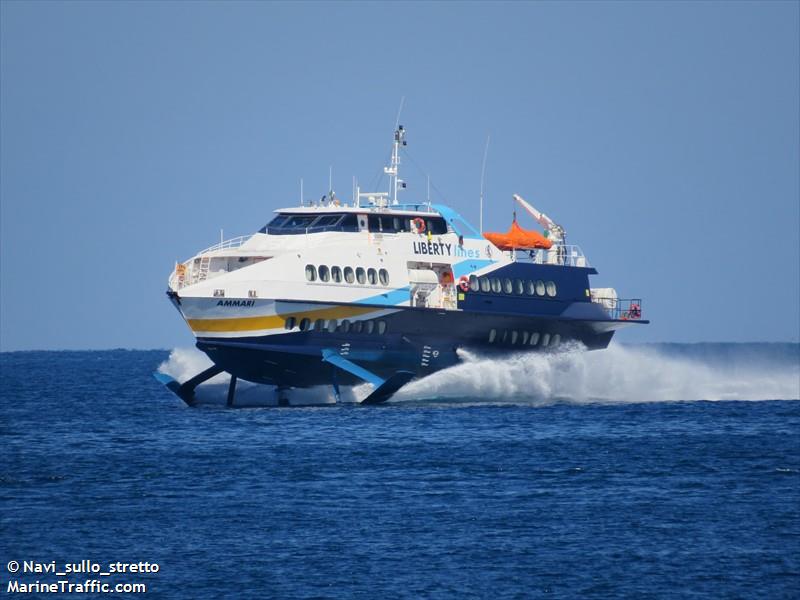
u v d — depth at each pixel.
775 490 139.75
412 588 101.62
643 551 112.38
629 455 163.50
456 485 141.00
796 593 101.12
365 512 126.69
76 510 127.94
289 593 100.31
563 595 100.31
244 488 139.12
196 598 99.31
